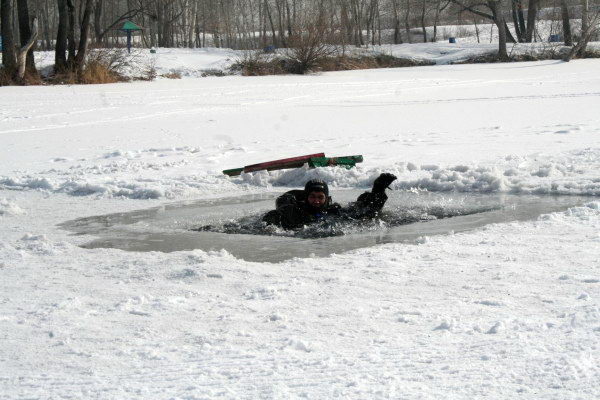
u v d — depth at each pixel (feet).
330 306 22.52
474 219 36.70
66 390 16.67
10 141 80.33
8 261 29.86
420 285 24.61
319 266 27.63
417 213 38.73
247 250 31.63
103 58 205.36
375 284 24.84
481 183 45.80
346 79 200.23
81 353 19.02
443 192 45.24
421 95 141.18
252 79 204.13
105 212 42.29
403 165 52.60
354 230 35.22
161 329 20.80
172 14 346.95
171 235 35.40
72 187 50.24
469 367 17.26
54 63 206.39
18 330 20.92
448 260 27.89
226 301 23.32
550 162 52.21
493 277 25.13
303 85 174.70
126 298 23.95
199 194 47.67
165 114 109.29
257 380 16.90
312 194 36.76
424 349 18.57
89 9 190.08
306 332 20.24
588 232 31.58
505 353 18.01
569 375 16.51
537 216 36.78
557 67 239.71
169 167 58.85
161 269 27.71
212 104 125.18
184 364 18.08
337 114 104.78
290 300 23.27
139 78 208.54
